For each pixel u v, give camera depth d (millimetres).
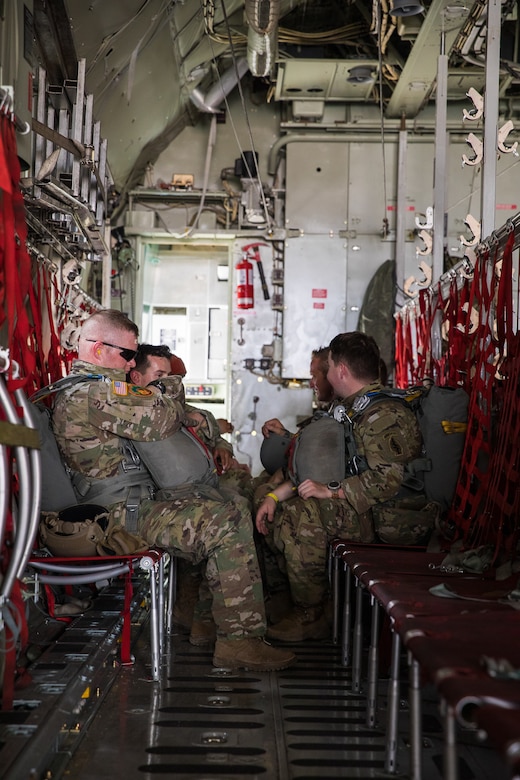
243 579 3291
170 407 3414
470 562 2857
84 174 4324
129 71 5957
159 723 2562
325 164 8469
